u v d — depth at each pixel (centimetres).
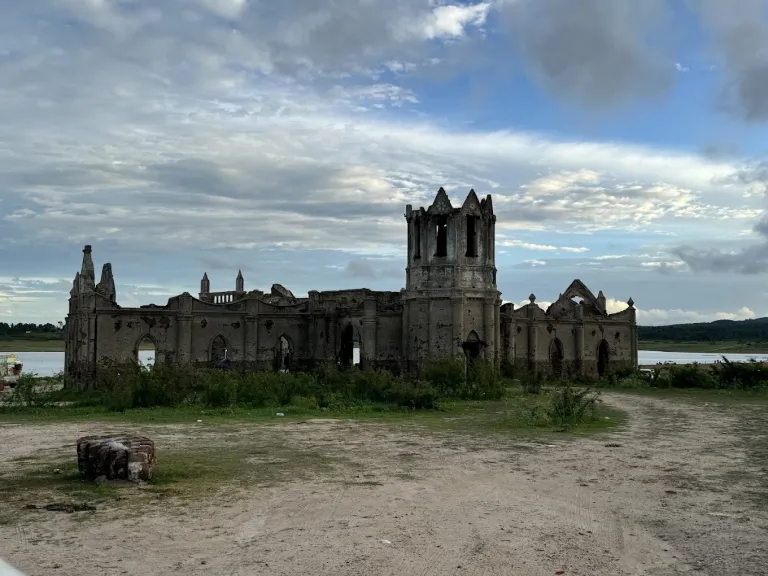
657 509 1509
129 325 5012
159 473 1834
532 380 5341
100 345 4888
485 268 5541
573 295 7250
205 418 3142
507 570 1124
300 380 3947
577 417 3019
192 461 2030
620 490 1684
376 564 1141
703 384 5162
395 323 5744
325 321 5975
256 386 3712
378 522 1388
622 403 4062
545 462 2050
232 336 5550
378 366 5697
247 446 2323
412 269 5550
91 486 1689
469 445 2370
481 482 1766
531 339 6344
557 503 1555
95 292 4891
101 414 3334
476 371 4459
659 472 1906
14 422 3017
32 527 1337
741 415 3394
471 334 5444
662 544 1268
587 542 1273
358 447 2314
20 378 3969
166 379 3756
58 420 3088
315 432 2683
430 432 2695
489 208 5609
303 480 1775
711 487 1722
